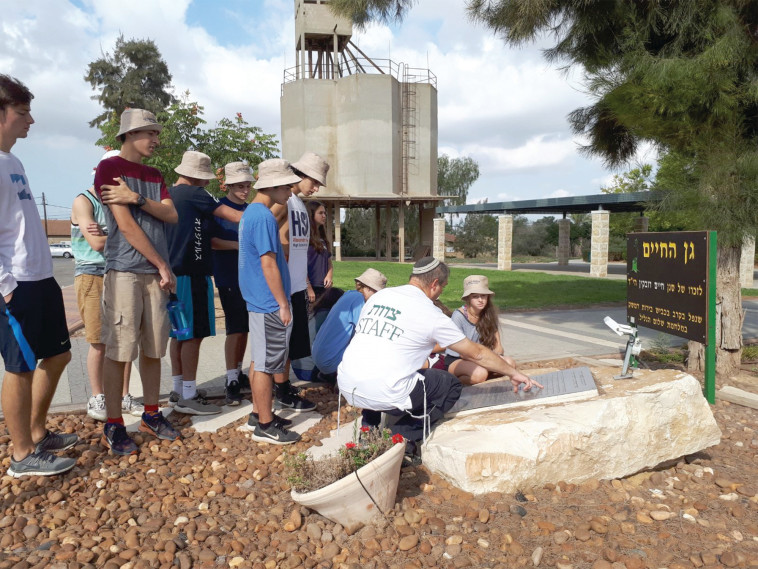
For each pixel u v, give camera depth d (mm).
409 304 3523
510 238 27094
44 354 3398
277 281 3859
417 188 34500
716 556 2717
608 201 22953
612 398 3639
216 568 2623
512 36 6582
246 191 5219
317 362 5297
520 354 7203
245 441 4176
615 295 14883
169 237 4562
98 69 41469
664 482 3623
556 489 3391
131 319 3719
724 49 5207
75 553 2652
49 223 66188
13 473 3418
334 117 33312
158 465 3701
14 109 3178
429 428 3742
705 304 4801
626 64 5863
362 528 2918
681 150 6070
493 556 2717
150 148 3811
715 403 5168
